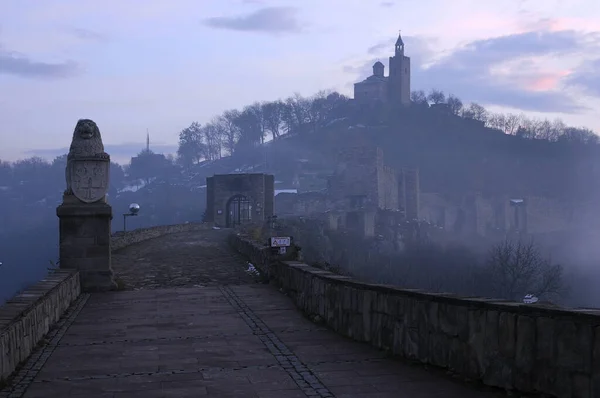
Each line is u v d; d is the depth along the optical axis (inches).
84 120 655.8
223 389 271.0
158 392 267.4
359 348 355.9
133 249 1211.9
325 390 265.0
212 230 2265.0
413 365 302.2
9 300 368.8
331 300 422.3
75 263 637.3
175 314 491.8
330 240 3430.1
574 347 205.2
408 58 7770.7
